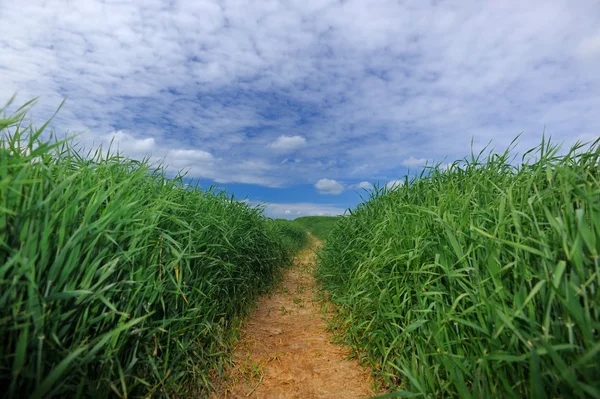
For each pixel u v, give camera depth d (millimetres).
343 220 4926
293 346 3211
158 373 1873
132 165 2666
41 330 1297
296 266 7266
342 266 4062
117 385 1624
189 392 2203
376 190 4395
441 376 1891
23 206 1409
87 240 1610
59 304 1405
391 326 2465
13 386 1178
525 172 2266
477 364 1621
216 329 2795
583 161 1919
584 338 1265
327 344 3236
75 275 1519
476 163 2824
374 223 3674
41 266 1371
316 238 13945
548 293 1427
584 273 1349
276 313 4223
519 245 1487
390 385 2275
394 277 2518
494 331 1558
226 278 3209
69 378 1378
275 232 6770
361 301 2992
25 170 1409
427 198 2844
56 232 1513
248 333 3471
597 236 1400
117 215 1710
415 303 2373
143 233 2053
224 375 2549
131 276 1779
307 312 4250
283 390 2486
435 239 2271
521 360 1353
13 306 1215
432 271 2262
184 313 2338
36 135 1509
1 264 1295
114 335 1561
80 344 1455
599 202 1480
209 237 3117
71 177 1571
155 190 2752
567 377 1141
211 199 4074
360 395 2398
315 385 2551
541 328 1421
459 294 1950
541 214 1724
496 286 1602
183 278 2424
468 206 2209
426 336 2064
